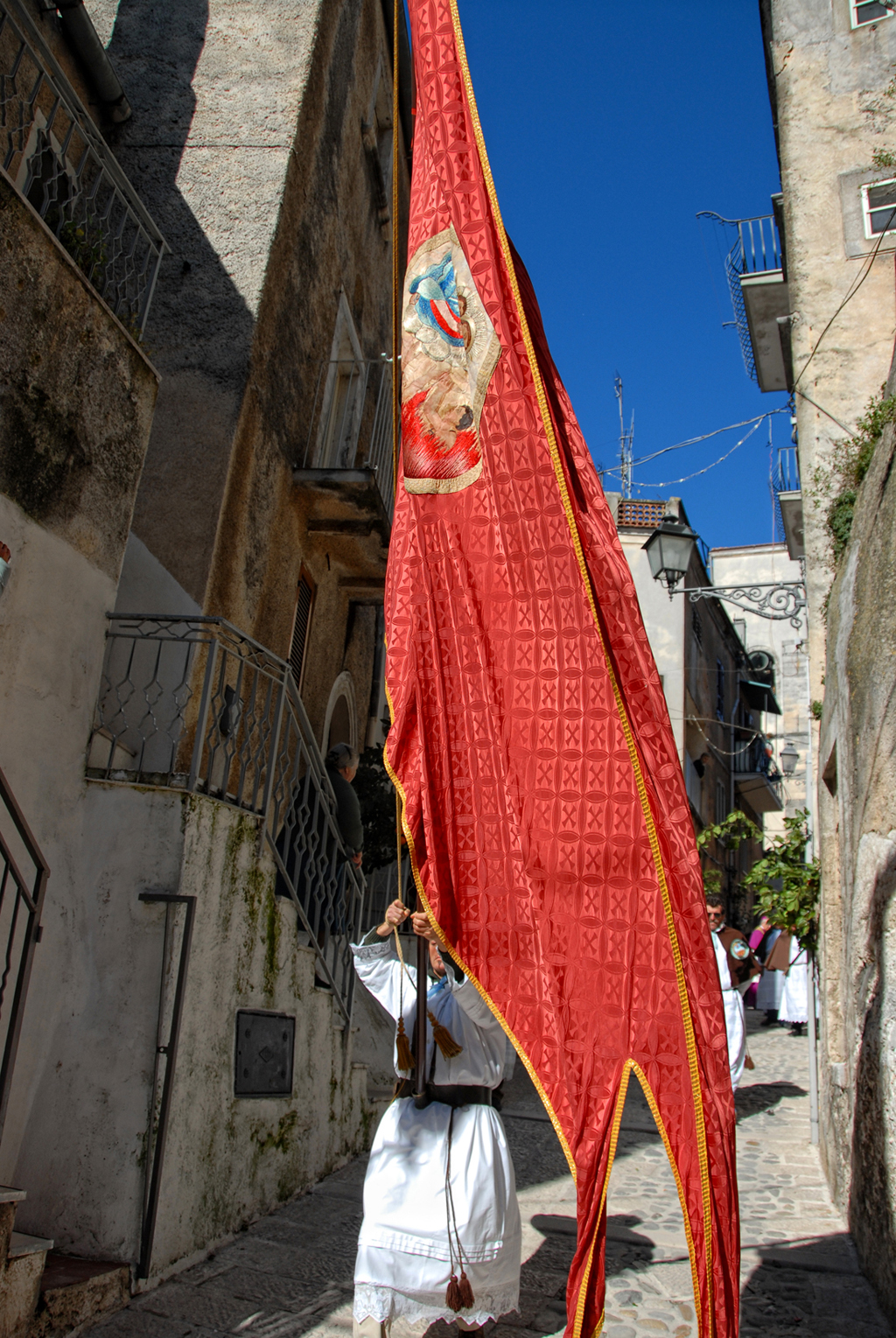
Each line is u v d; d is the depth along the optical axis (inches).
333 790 257.3
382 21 422.6
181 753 231.5
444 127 136.0
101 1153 151.5
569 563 123.7
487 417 129.5
